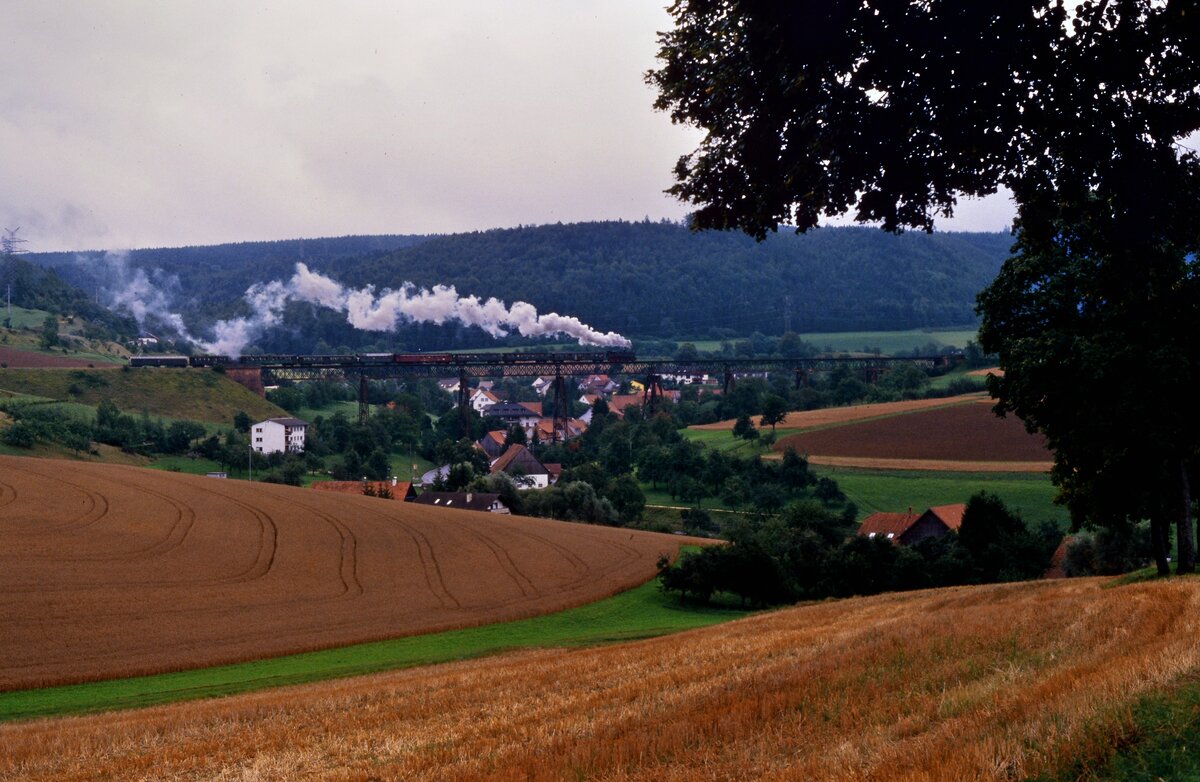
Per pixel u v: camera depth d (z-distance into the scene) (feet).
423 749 53.62
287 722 69.26
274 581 197.36
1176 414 108.47
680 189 48.78
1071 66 41.39
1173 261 48.49
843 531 308.81
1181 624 55.62
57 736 69.97
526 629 177.06
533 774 42.55
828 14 41.37
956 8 40.68
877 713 43.50
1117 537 220.23
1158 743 30.83
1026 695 39.42
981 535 262.47
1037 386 116.67
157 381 560.61
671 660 83.56
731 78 45.52
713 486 412.57
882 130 43.60
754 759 39.70
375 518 265.95
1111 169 42.75
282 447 492.95
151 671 133.80
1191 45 40.16
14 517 218.38
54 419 440.86
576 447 578.25
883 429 444.96
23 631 146.92
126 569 190.19
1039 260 116.88
